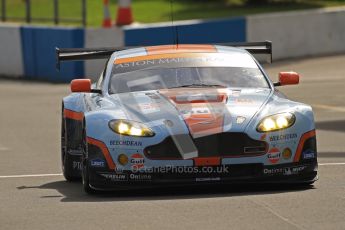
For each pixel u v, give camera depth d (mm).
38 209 26859
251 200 26766
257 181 27891
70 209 26531
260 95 30297
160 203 26859
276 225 22984
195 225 23281
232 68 32562
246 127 27688
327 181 30906
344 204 25812
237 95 30125
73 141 33500
